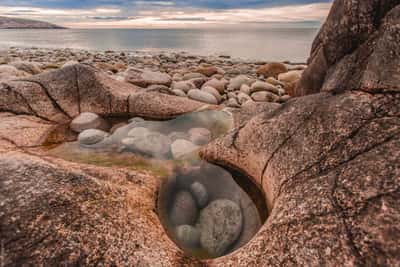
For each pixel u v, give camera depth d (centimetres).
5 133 455
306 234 207
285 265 199
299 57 2769
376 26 332
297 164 291
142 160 432
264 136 359
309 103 346
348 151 260
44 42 5759
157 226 266
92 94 606
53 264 186
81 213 220
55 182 238
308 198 235
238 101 825
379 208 195
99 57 2425
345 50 379
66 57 2345
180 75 1162
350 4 355
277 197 285
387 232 180
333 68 396
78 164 366
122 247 212
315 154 284
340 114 294
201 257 279
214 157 424
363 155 244
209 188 373
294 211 231
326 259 188
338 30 383
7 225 197
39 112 552
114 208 241
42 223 203
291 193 259
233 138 413
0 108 530
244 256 228
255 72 1505
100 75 638
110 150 461
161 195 347
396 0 317
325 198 225
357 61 342
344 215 204
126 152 455
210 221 315
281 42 5053
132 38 7588
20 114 538
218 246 289
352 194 214
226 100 847
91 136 488
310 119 321
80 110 593
